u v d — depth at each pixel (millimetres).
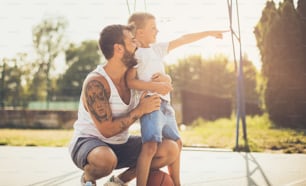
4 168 4691
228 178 3975
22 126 14297
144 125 2611
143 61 2814
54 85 21062
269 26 9789
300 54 9484
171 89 2770
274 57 9812
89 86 2518
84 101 2592
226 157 5863
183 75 17969
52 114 14336
